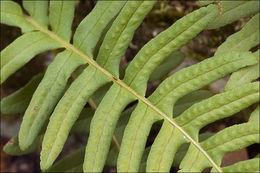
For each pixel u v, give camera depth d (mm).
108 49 313
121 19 309
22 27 318
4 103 336
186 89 307
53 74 314
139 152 306
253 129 298
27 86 339
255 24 317
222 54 303
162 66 350
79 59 317
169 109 309
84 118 350
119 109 311
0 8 316
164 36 306
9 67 312
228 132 301
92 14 314
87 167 304
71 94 311
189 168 305
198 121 305
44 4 324
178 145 308
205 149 305
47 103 311
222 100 302
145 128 309
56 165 343
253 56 301
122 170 304
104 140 307
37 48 317
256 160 297
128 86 313
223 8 317
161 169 306
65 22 320
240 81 311
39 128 309
